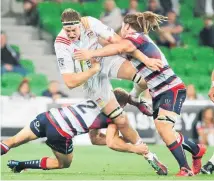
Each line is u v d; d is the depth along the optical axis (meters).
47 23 62.19
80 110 26.34
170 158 36.91
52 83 50.19
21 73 56.62
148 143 46.19
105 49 24.94
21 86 48.12
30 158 36.16
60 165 27.28
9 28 62.09
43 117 26.41
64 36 25.61
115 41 25.61
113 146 26.39
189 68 60.44
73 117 26.22
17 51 59.19
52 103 46.16
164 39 61.50
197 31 65.25
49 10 63.06
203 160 35.69
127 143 26.48
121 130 26.59
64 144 26.45
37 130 26.56
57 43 25.61
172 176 25.81
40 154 38.81
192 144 26.50
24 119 46.06
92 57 24.83
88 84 26.16
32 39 62.09
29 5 62.59
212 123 46.97
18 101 46.00
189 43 64.19
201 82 58.56
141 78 27.78
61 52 25.53
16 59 56.69
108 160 35.75
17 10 63.50
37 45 61.59
